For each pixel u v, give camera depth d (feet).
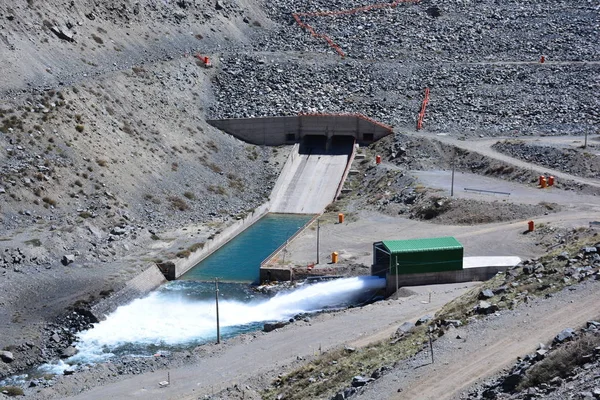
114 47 462.60
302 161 437.17
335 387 180.75
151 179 372.17
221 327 269.64
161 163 385.70
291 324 250.78
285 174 421.59
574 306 188.44
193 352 233.96
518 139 415.85
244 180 409.28
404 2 629.51
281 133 444.55
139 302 289.12
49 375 232.32
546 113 452.35
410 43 555.69
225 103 460.14
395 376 172.14
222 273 319.88
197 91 460.14
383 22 591.37
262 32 575.38
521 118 449.06
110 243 320.09
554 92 475.31
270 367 211.41
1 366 239.50
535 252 298.76
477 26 584.81
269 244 351.25
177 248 327.47
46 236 306.35
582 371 148.66
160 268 312.50
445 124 446.19
